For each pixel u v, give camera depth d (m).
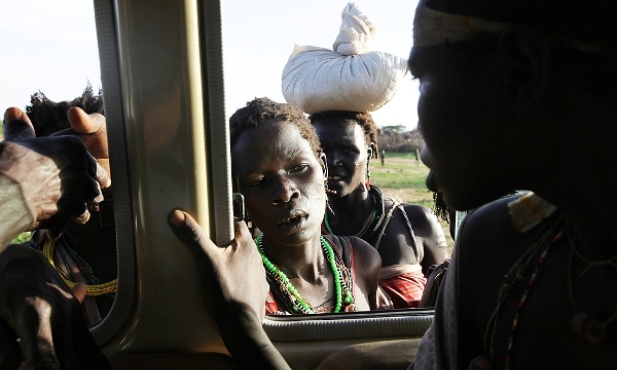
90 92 2.18
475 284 1.15
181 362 1.47
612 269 0.96
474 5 0.93
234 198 1.50
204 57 1.40
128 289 1.49
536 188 0.99
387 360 1.51
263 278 1.54
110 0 1.38
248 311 1.44
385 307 2.45
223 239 1.47
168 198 1.43
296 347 1.59
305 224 1.96
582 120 0.90
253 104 2.02
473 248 1.17
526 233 1.11
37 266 1.30
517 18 0.90
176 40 1.37
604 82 0.89
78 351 1.29
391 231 2.98
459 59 0.96
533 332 1.03
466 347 1.17
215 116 1.42
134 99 1.39
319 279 2.10
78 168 1.32
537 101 0.90
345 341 1.60
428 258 3.06
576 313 0.98
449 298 1.17
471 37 0.94
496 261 1.13
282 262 2.02
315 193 2.00
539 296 1.04
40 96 2.14
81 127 1.55
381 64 2.86
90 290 1.90
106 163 1.62
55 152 1.28
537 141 0.95
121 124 1.42
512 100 0.93
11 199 1.18
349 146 2.97
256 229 2.21
